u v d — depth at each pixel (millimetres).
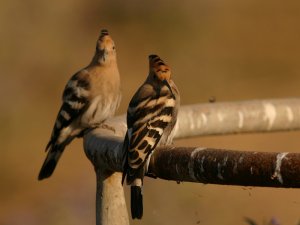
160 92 7578
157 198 11359
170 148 6449
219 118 8805
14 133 17938
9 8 20562
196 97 20172
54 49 20859
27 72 20156
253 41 22938
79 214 12391
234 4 24234
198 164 6008
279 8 24250
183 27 22797
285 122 9156
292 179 5492
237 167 5723
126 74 21016
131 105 7531
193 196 11484
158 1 23156
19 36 20484
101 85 10219
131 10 23188
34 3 21188
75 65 20891
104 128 7906
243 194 12375
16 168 17047
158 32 22766
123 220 7141
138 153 6676
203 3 23516
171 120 7758
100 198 7141
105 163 7031
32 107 18891
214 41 22719
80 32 22172
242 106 8961
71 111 10266
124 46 22531
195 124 8672
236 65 21594
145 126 7309
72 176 16531
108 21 23078
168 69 7789
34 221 14117
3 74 19578
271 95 20094
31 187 16422
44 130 18328
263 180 5621
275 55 22141
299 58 21969
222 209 11820
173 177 6379
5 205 15773
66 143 10406
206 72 21047
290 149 16125
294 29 23422
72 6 22203
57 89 19984
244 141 16234
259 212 12703
